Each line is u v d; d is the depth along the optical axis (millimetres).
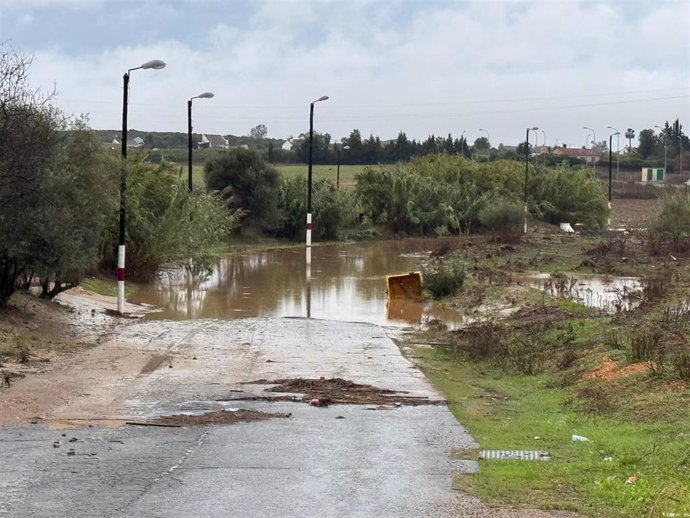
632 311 22141
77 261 22672
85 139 24297
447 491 8836
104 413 12836
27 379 15211
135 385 15227
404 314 26828
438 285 30438
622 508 8172
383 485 9078
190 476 9344
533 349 19094
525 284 32594
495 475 9430
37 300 24312
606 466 9609
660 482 8805
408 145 140000
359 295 31500
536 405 14242
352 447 10852
